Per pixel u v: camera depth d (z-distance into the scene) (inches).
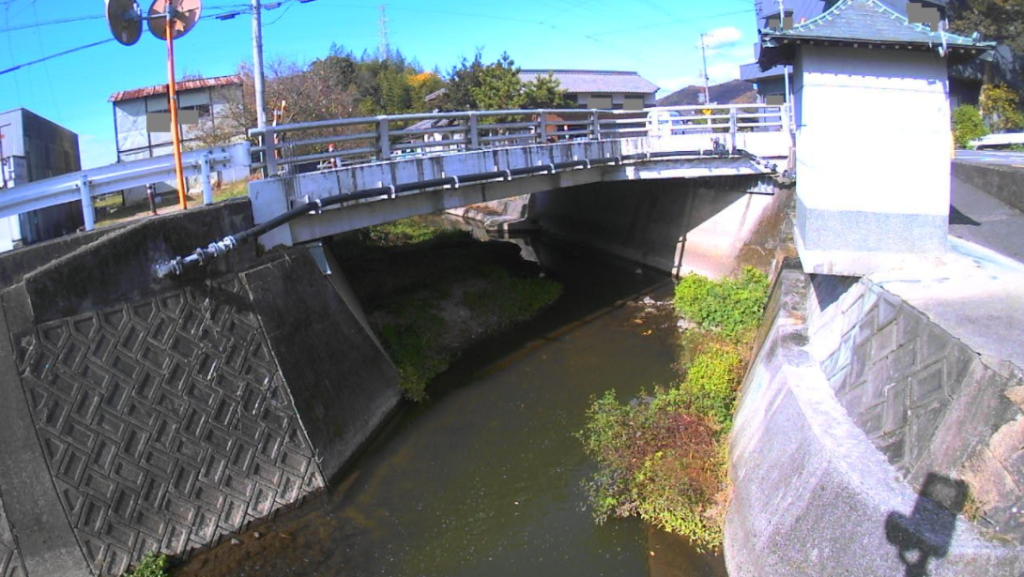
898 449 269.3
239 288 411.5
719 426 442.0
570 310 781.9
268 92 1032.2
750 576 291.6
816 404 333.1
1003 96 1152.8
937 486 238.4
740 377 510.0
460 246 978.7
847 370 346.0
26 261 353.1
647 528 366.9
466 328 700.7
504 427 498.9
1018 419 217.6
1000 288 318.3
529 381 583.2
